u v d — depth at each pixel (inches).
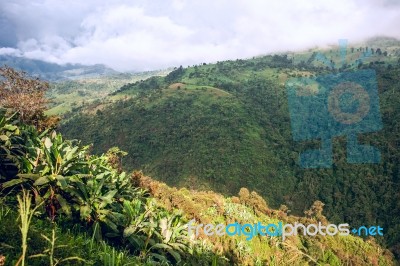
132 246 251.6
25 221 87.7
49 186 207.3
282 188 3157.0
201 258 354.6
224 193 3208.7
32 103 551.5
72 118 4950.8
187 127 4018.2
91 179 248.5
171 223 339.3
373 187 2684.5
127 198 321.1
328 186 2807.6
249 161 3410.4
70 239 162.6
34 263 120.5
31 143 237.0
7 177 207.9
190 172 3440.0
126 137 4077.3
